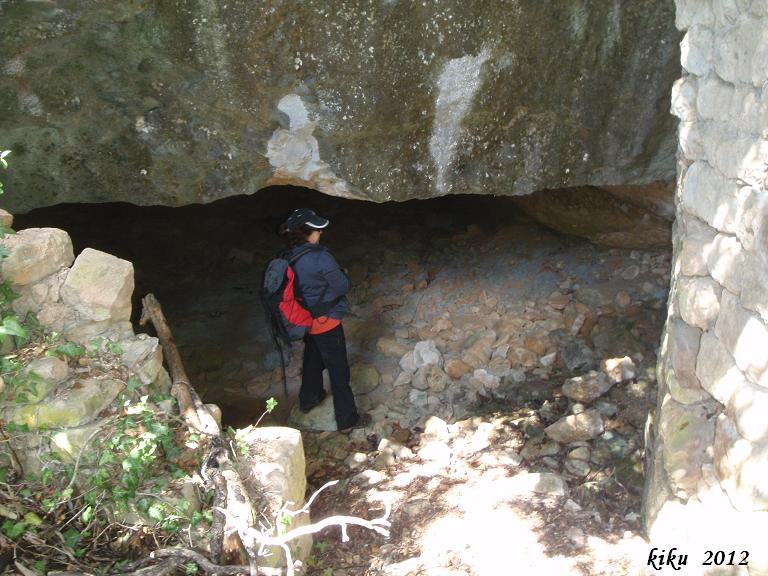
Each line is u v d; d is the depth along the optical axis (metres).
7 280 2.93
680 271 3.08
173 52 3.43
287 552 2.56
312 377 4.67
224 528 2.74
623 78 4.02
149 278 6.17
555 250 5.87
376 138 3.92
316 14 3.44
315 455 4.44
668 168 4.39
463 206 6.67
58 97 3.50
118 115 3.64
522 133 4.12
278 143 3.84
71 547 2.68
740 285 2.55
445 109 3.90
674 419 3.06
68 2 3.18
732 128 2.58
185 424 3.04
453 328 5.40
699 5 2.79
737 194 2.55
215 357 5.42
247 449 3.13
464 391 4.86
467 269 5.93
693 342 3.01
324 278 4.26
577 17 3.78
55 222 6.53
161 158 3.80
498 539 3.47
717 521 2.78
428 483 4.02
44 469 2.79
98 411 2.90
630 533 3.41
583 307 5.28
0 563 2.54
